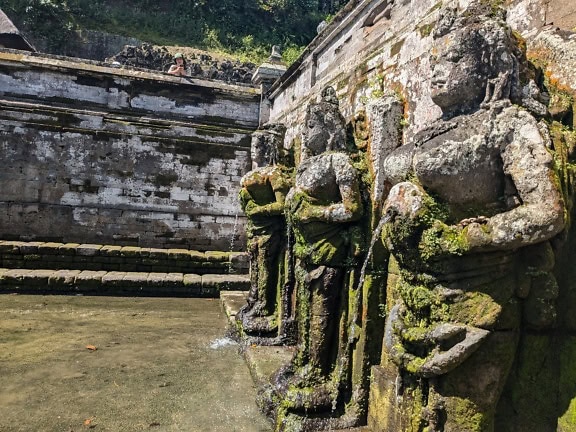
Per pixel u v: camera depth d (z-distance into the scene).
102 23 30.03
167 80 16.08
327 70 10.91
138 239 13.98
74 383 5.89
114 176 13.85
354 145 5.03
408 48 4.81
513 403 3.01
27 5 27.47
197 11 32.94
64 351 7.08
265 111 16.34
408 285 3.35
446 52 3.16
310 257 4.82
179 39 31.14
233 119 16.70
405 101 4.60
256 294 7.71
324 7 37.41
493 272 2.91
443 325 3.02
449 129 3.08
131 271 12.64
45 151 13.32
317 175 4.70
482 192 3.01
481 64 3.06
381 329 4.39
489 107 3.00
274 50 17.23
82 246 12.59
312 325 4.87
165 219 14.21
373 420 4.14
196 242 14.42
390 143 4.54
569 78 3.14
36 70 14.96
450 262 3.04
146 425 4.88
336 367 4.74
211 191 14.59
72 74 15.25
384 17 8.03
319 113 4.98
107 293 11.34
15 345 7.23
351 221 4.60
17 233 13.05
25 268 11.91
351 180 4.53
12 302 10.04
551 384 2.93
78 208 13.55
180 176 14.34
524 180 2.74
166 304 10.80
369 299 4.36
